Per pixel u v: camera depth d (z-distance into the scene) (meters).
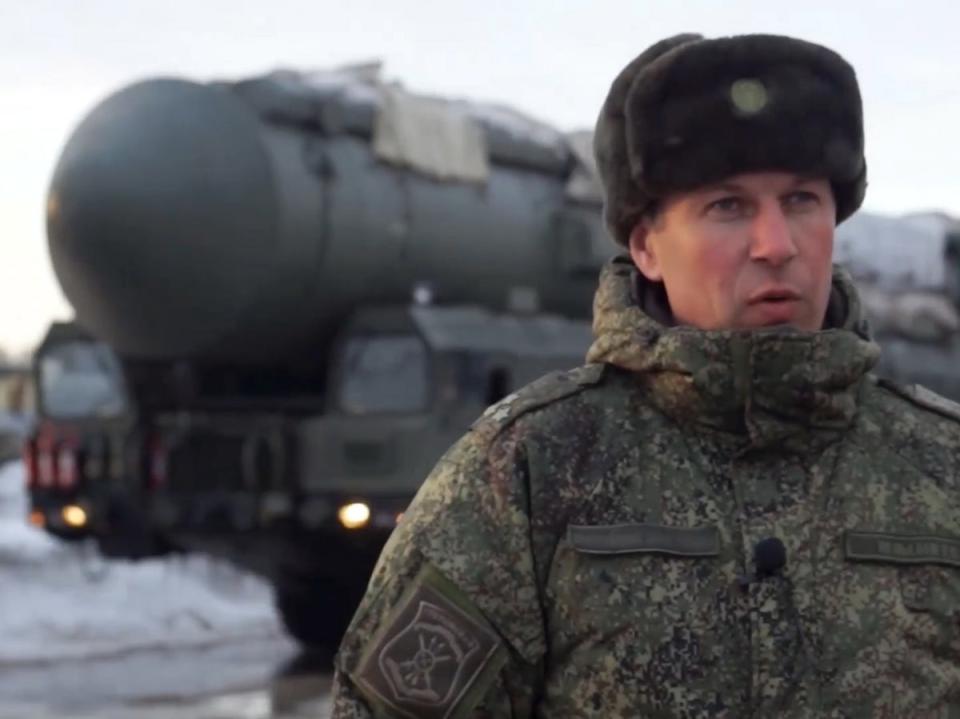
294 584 12.84
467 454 2.04
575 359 12.75
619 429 2.01
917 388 2.11
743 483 1.97
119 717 9.70
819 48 2.01
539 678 1.98
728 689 1.90
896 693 1.91
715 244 2.01
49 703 10.27
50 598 15.30
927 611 1.94
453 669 1.96
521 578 1.97
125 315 11.53
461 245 12.70
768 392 1.94
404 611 1.98
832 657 1.91
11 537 19.06
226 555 12.52
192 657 12.77
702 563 1.93
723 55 1.99
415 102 12.51
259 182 11.33
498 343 11.95
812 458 1.99
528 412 2.03
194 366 12.02
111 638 14.03
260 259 11.34
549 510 1.97
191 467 11.91
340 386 11.67
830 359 1.94
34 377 12.77
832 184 2.06
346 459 11.52
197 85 11.60
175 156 11.27
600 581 1.93
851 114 2.03
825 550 1.94
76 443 12.47
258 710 9.99
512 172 13.40
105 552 12.56
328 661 12.49
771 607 1.91
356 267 11.91
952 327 15.93
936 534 1.96
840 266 2.15
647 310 2.12
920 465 2.00
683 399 1.97
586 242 13.54
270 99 11.51
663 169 2.01
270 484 11.66
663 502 1.96
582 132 14.06
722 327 2.01
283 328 11.73
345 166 11.83
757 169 1.99
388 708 1.98
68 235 11.38
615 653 1.92
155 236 11.21
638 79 2.03
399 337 11.56
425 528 2.01
